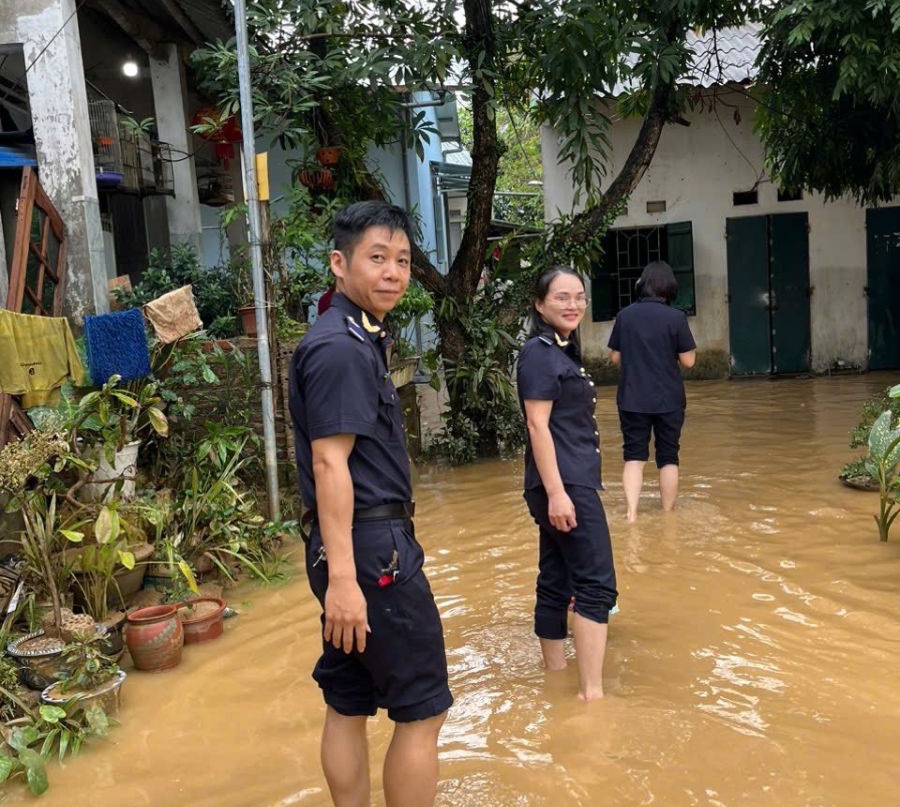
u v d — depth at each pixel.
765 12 8.66
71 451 4.65
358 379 2.31
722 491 6.55
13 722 3.37
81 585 4.22
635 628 4.14
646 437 5.97
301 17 7.33
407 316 7.79
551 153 13.23
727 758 2.98
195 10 8.12
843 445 7.88
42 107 6.02
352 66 7.11
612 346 6.05
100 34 9.42
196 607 4.48
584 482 3.42
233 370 6.09
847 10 7.09
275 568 5.34
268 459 5.80
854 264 12.91
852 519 5.62
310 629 4.43
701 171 13.06
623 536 5.56
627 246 13.39
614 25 7.29
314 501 2.42
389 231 2.44
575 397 3.48
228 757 3.20
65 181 6.07
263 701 3.64
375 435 2.40
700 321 13.33
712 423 9.51
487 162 8.20
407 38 7.57
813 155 10.10
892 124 9.20
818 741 3.07
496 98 8.20
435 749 2.45
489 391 8.42
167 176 9.02
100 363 5.02
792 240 13.00
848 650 3.79
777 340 13.17
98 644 3.89
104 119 7.26
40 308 5.73
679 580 4.74
